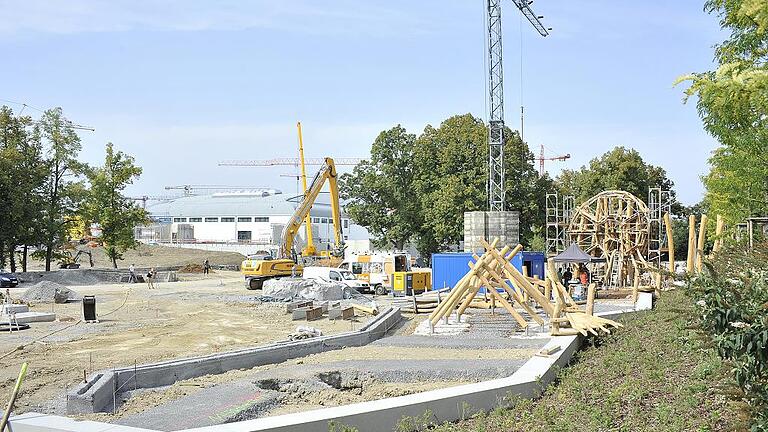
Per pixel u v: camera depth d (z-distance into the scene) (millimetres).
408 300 38688
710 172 31609
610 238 43875
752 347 6719
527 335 24109
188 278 71125
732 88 6945
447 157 66625
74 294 44000
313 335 24406
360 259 53906
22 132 63625
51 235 63219
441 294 36312
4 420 9367
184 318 33750
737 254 8195
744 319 6906
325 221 131750
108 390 15812
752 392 7180
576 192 78125
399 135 70750
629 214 43406
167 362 18281
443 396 12914
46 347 24422
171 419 14008
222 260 95250
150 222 74000
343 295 43875
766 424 6965
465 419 12961
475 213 45875
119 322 32188
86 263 87125
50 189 64625
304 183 64250
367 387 17719
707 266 7422
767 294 6879
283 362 20578
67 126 65188
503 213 45781
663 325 19234
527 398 14031
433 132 69812
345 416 11414
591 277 43750
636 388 12508
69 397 14969
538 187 68875
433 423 12516
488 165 63938
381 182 70000
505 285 25219
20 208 58875
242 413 14492
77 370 20062
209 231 137250
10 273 58375
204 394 16109
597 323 20922
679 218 79938
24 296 42531
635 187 73625
